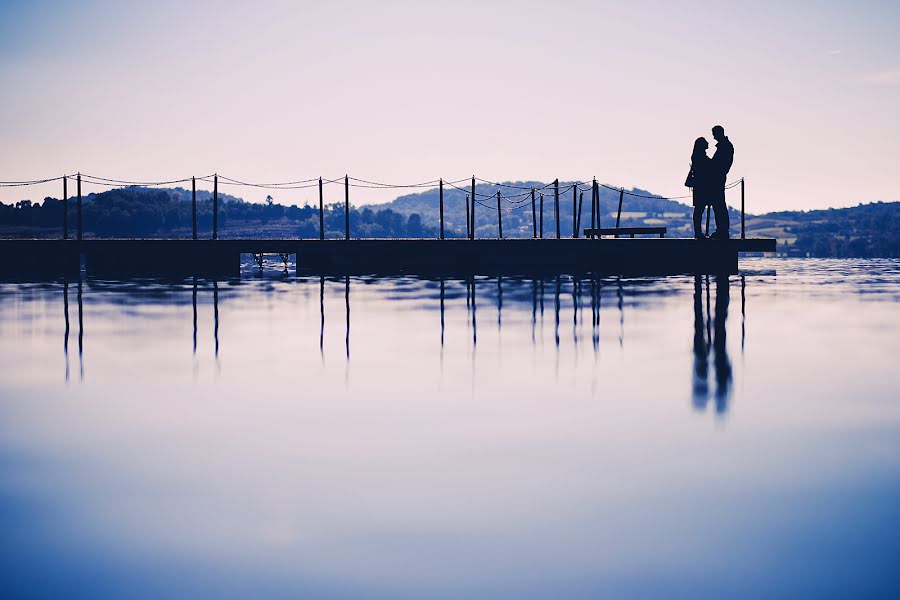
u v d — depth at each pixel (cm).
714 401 1588
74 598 814
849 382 1772
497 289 4488
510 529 959
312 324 2844
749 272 8538
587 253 6669
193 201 7312
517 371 1909
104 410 1539
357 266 6988
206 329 2719
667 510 1012
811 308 3562
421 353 2181
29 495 1079
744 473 1144
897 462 1188
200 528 971
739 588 826
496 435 1338
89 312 3288
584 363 2017
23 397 1659
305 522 984
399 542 929
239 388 1728
